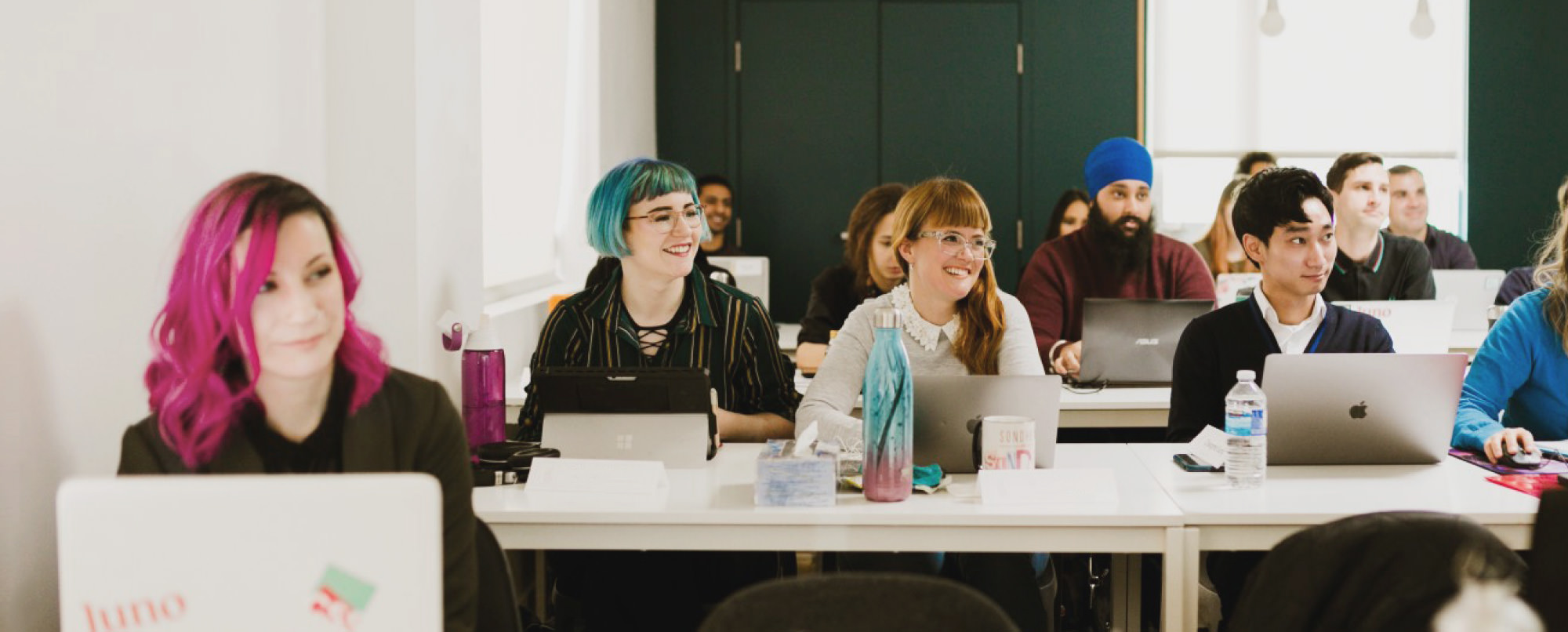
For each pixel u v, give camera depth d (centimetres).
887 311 220
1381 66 707
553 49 493
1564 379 278
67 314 181
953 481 236
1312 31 707
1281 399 241
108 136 190
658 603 268
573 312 280
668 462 247
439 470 179
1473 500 220
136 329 200
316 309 163
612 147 577
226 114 226
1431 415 242
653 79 702
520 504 218
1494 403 279
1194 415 278
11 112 167
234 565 129
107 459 193
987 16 710
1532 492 226
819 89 714
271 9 243
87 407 187
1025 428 224
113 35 190
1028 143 714
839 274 435
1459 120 711
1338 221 452
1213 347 278
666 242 266
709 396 246
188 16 213
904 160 717
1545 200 708
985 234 267
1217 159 714
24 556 173
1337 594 147
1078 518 211
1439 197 716
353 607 130
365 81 267
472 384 266
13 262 168
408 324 270
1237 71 709
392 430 176
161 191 205
